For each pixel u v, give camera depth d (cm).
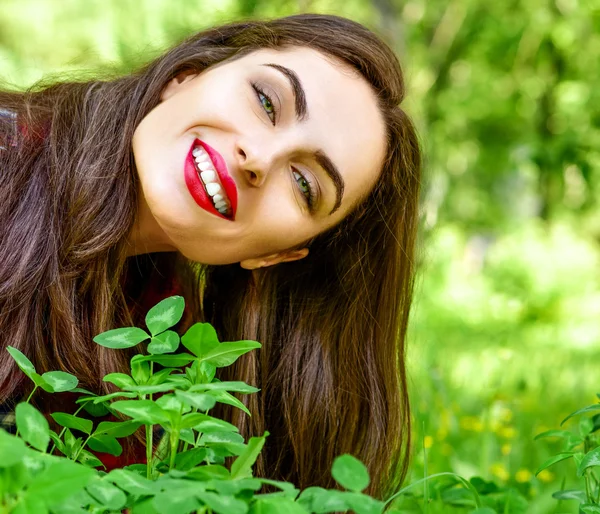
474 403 342
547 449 288
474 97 992
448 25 962
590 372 491
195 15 548
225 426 112
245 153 184
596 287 1023
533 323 911
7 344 180
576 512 209
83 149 196
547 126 917
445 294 887
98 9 590
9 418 184
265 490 222
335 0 650
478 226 1195
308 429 226
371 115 207
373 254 230
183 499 97
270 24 212
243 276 235
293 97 191
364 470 96
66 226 191
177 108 193
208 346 124
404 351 238
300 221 199
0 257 185
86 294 191
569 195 964
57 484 91
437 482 189
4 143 198
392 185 221
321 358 230
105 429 128
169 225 190
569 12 874
